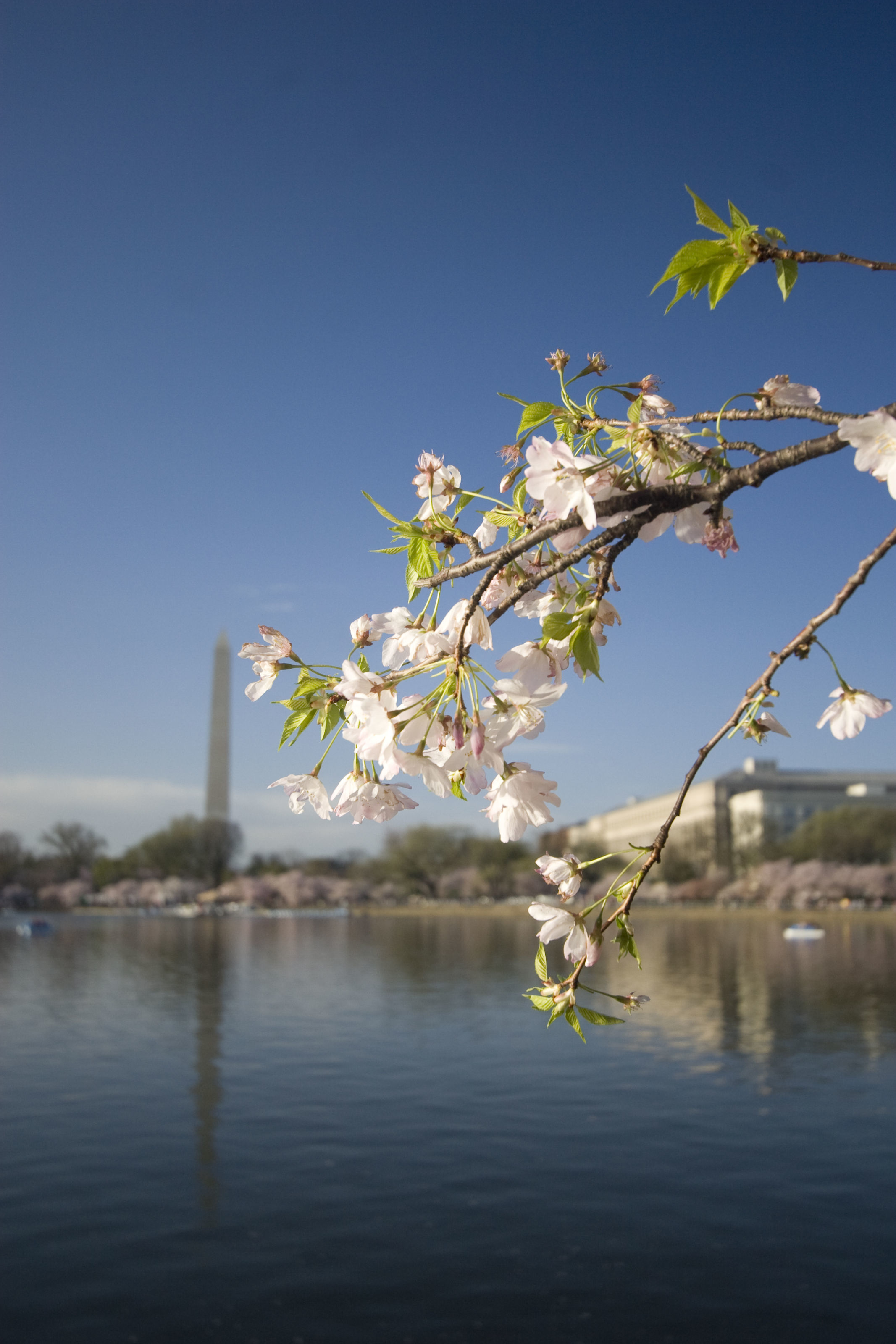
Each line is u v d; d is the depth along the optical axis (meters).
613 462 2.13
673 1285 12.05
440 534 2.34
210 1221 14.26
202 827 150.75
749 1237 13.45
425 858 155.25
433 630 2.11
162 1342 10.80
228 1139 18.39
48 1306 11.67
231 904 150.75
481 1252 13.12
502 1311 11.47
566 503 1.97
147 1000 39.22
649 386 2.34
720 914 108.38
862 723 2.13
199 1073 24.31
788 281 2.07
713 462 2.11
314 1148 17.73
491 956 61.34
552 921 2.02
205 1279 12.36
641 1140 18.03
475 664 1.90
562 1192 15.33
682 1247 13.15
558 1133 18.58
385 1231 13.84
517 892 146.75
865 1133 18.11
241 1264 12.80
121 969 53.44
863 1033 28.67
